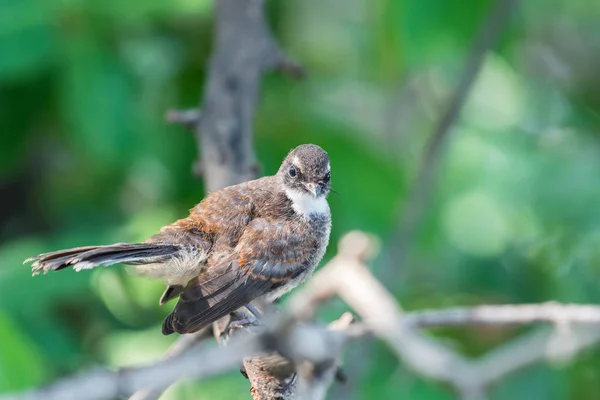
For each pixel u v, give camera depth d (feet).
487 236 45.21
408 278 44.91
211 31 40.40
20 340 30.53
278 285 29.73
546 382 37.86
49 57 35.68
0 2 35.42
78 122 36.09
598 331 24.32
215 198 30.27
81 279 36.01
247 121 31.24
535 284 43.93
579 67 50.57
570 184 42.55
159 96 39.55
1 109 39.40
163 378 15.39
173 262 27.71
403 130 49.16
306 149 31.58
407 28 38.58
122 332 40.11
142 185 41.88
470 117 46.78
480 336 38.99
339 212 39.83
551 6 47.34
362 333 25.14
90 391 14.93
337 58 45.96
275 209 30.45
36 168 43.78
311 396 21.35
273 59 32.65
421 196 40.52
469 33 38.70
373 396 37.81
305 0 45.75
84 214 41.39
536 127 47.21
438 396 36.99
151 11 35.58
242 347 16.84
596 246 42.04
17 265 35.94
